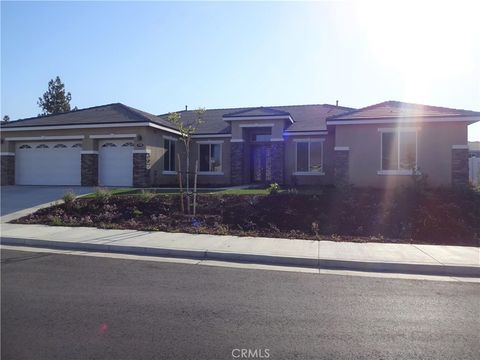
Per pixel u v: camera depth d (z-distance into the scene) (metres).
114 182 23.83
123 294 6.62
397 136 19.12
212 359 4.30
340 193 15.23
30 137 25.00
